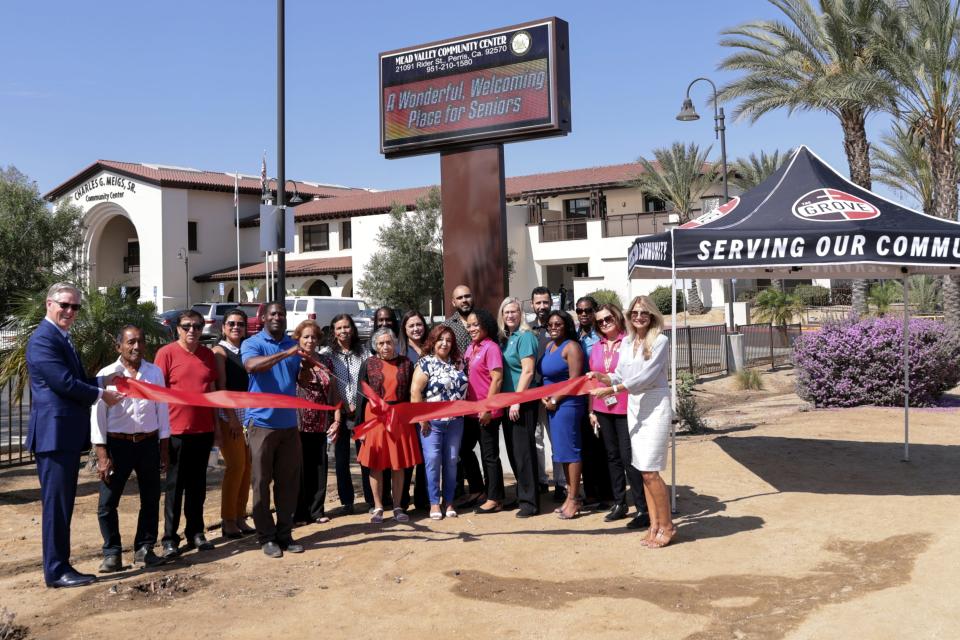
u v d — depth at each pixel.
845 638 4.41
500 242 9.76
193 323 6.40
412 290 36.91
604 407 6.95
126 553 6.58
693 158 37.94
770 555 5.95
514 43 9.64
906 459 9.17
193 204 47.75
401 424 7.18
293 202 19.61
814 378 14.27
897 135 27.33
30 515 8.09
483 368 7.41
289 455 6.42
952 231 7.01
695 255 7.39
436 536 6.71
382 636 4.63
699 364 21.59
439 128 10.04
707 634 4.52
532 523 7.07
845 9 19.69
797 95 21.44
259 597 5.34
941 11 18.66
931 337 13.70
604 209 41.62
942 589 5.06
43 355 5.46
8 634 4.69
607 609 4.93
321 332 6.73
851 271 9.91
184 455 6.43
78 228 27.62
